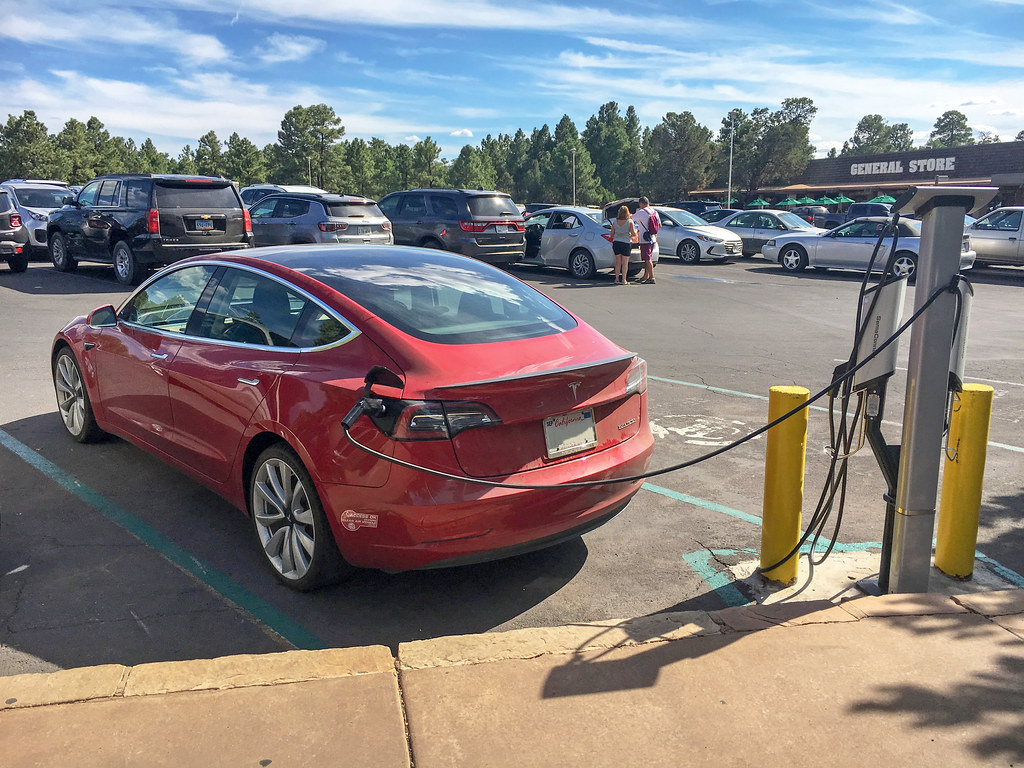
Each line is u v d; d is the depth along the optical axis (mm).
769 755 2475
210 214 12953
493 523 3238
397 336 3420
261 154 92188
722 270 20250
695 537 4383
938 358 3371
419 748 2473
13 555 3914
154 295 4777
